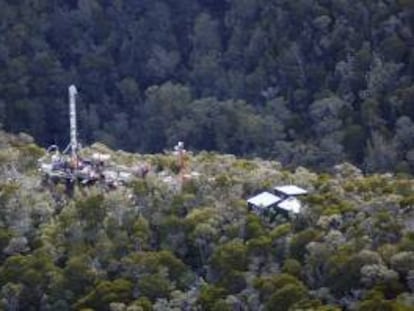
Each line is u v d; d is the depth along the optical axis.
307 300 119.06
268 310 119.50
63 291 127.31
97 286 125.69
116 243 132.75
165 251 130.25
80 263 128.75
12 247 133.75
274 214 137.62
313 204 138.00
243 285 124.38
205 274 129.75
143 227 135.00
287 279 122.00
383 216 129.50
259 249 128.88
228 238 132.88
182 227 134.75
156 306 122.06
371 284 120.50
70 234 135.62
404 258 120.56
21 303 127.50
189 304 122.75
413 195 136.25
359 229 128.50
